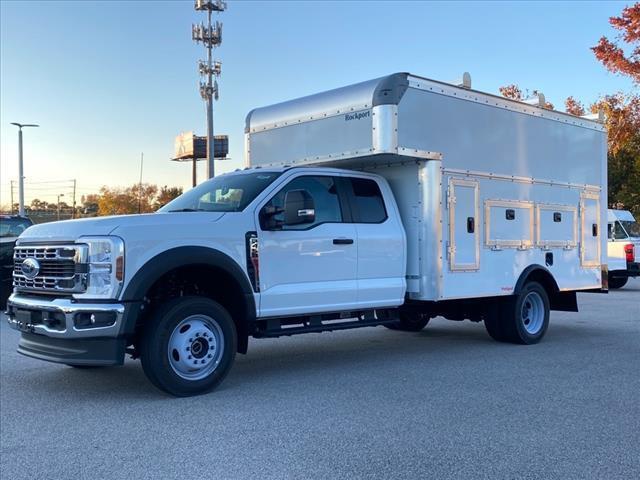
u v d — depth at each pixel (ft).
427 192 25.81
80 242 19.22
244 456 14.87
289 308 22.33
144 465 14.39
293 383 22.15
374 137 24.29
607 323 38.68
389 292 25.34
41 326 19.74
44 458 14.94
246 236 21.29
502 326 30.22
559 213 32.19
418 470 14.01
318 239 23.13
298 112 27.48
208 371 20.54
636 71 87.56
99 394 20.89
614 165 106.22
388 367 25.03
